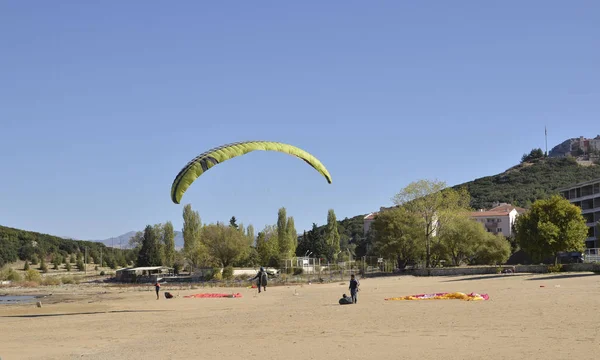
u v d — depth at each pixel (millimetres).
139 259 134125
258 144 33344
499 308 30094
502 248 89750
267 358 18922
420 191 91688
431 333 22438
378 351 19078
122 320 34688
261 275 57562
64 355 21922
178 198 30844
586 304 29312
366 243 136250
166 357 20188
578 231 64688
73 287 95125
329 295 49219
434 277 75000
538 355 16969
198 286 81562
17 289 91562
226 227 119438
